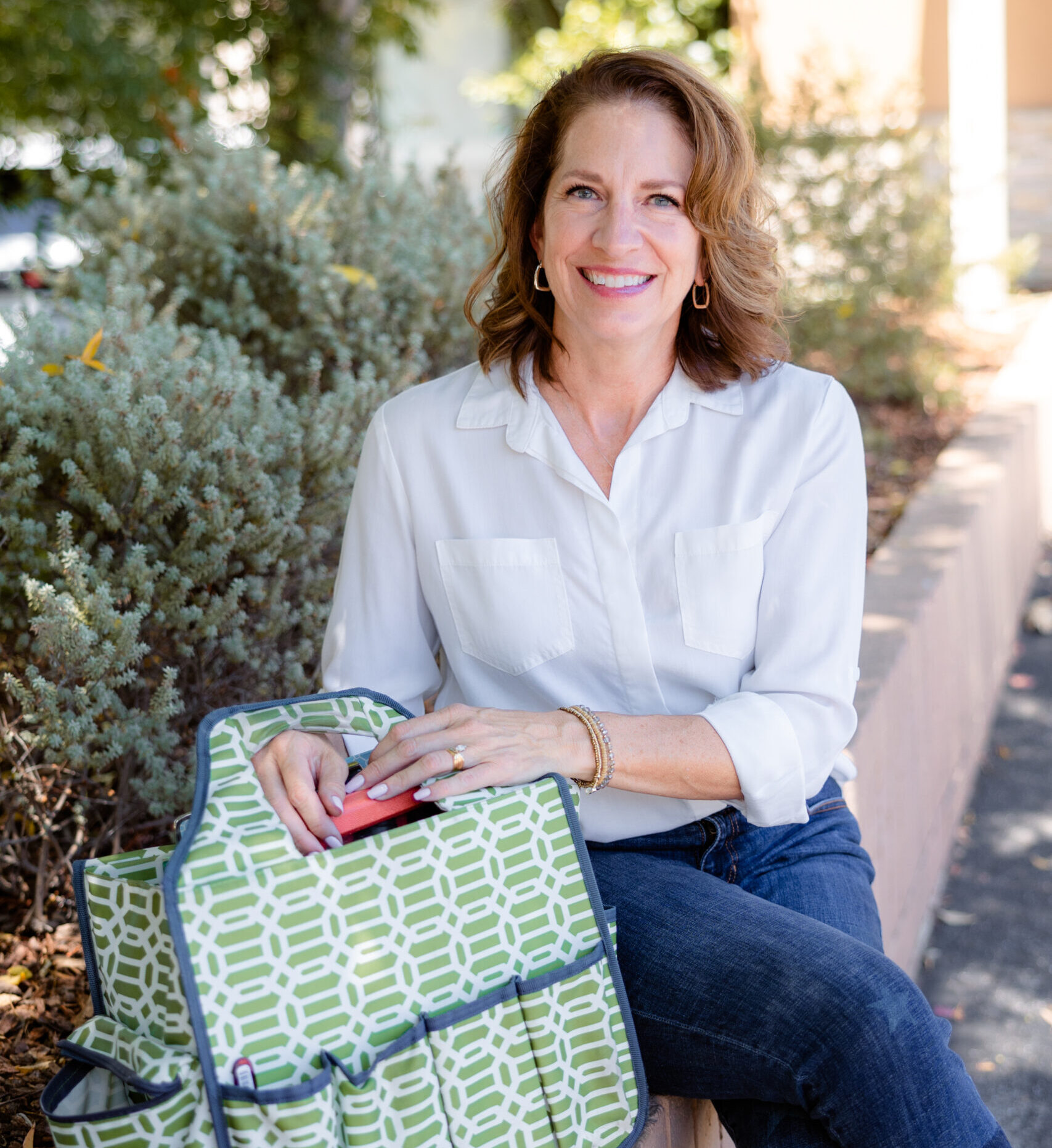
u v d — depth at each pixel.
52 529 2.21
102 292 2.93
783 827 1.74
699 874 1.62
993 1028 2.69
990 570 4.23
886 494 4.65
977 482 4.39
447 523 1.71
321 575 2.42
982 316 7.73
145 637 2.18
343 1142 1.22
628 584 1.65
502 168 1.85
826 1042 1.36
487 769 1.44
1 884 2.17
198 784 1.31
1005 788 3.77
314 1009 1.23
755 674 1.66
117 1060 1.22
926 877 3.15
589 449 1.69
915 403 5.67
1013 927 3.08
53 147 5.17
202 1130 1.19
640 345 1.61
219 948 1.20
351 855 1.27
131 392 2.17
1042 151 9.00
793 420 1.65
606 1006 1.39
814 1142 1.39
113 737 2.04
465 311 1.76
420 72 9.77
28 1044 1.84
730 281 1.64
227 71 5.90
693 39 9.64
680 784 1.55
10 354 2.26
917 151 5.71
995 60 7.70
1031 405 5.43
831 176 5.52
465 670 1.75
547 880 1.38
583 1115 1.38
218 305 2.91
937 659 3.36
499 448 1.67
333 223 3.07
